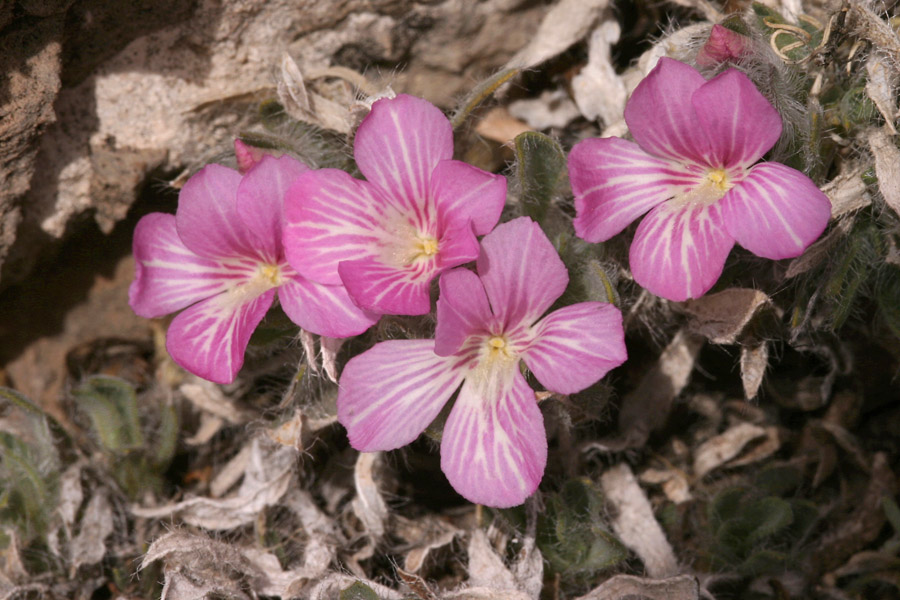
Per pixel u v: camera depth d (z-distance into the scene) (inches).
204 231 10.6
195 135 11.6
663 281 10.4
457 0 11.5
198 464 12.0
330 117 11.3
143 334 12.1
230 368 10.5
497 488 10.3
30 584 11.4
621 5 11.8
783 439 11.8
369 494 11.4
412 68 11.8
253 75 11.6
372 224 10.5
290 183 10.5
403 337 10.7
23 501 11.5
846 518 11.8
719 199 10.4
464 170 10.3
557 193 11.0
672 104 10.4
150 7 11.2
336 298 10.5
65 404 12.1
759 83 10.7
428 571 11.4
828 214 10.1
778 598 11.4
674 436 11.9
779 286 11.0
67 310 12.0
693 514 11.6
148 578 11.4
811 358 11.8
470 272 10.2
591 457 11.6
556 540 11.1
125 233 11.8
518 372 10.4
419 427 10.4
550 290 10.3
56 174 11.4
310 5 11.4
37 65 11.0
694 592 10.8
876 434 12.0
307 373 11.0
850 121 10.9
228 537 11.6
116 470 11.7
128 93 11.4
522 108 11.9
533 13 11.7
